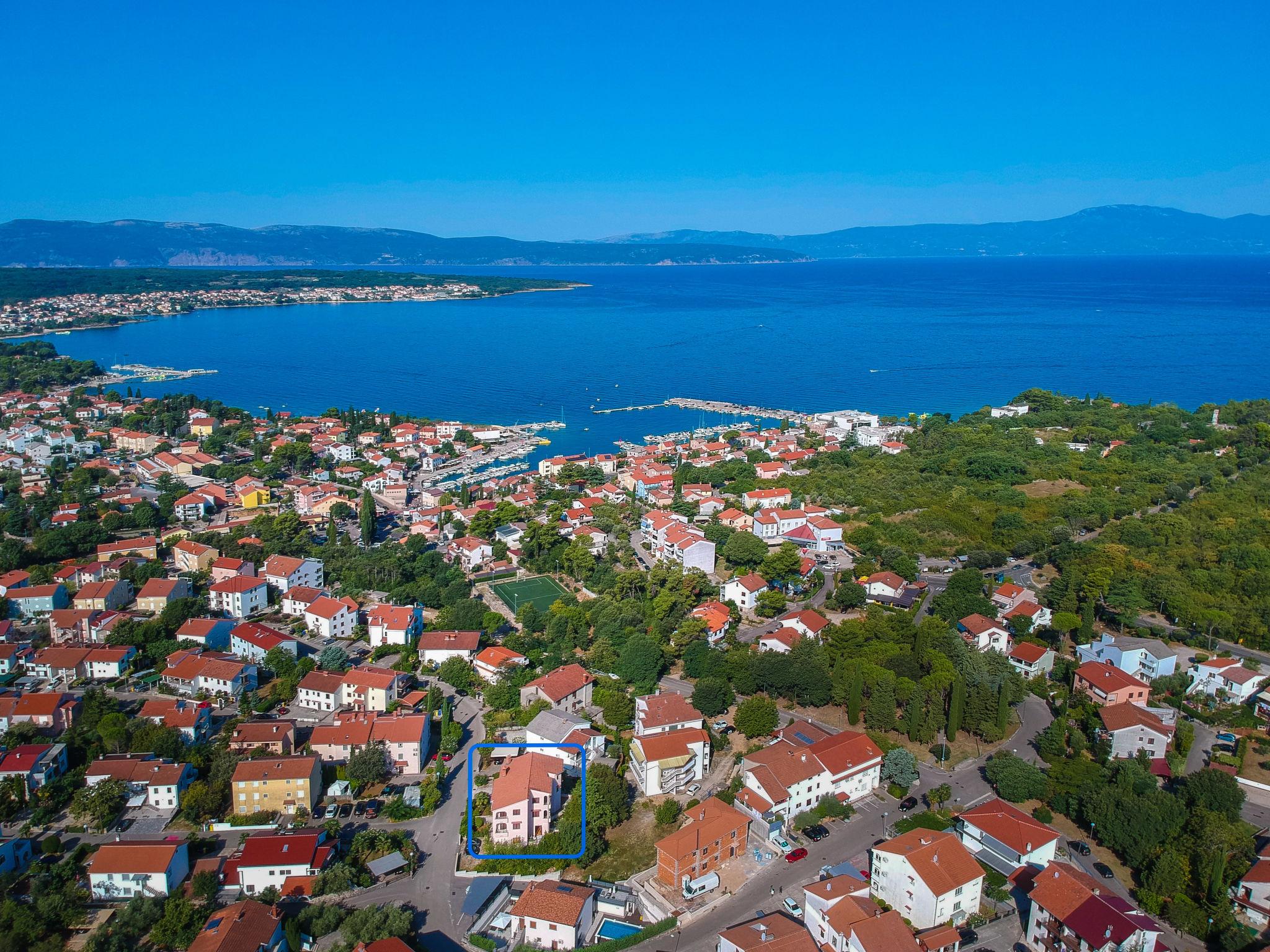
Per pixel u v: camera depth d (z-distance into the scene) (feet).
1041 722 605.73
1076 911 392.68
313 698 636.89
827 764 517.96
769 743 575.38
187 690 647.97
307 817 507.30
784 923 403.75
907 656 637.30
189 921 412.57
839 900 411.54
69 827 500.33
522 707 626.23
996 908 428.97
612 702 600.80
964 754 567.59
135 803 516.32
